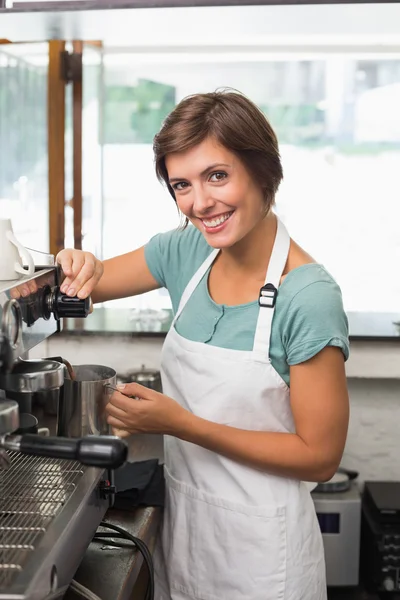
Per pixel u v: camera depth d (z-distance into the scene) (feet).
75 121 9.07
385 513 7.50
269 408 4.16
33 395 4.43
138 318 8.73
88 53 9.04
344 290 9.77
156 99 9.53
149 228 9.80
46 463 3.80
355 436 8.45
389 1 4.81
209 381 4.21
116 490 4.20
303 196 9.68
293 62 9.39
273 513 4.14
